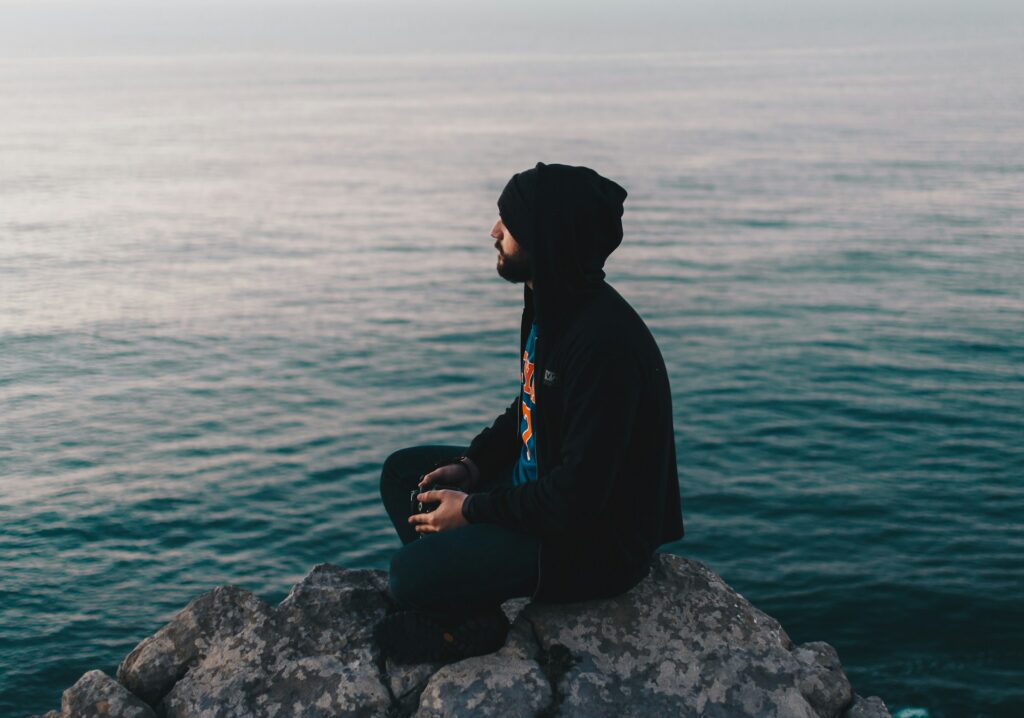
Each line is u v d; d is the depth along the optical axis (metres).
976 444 23.33
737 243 57.66
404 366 33.38
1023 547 17.58
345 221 72.06
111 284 49.78
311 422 27.23
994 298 40.69
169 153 124.19
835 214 67.69
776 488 20.66
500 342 36.53
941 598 15.67
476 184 92.62
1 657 14.88
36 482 22.70
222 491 21.72
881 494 20.23
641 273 49.16
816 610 15.47
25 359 35.12
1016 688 13.31
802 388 28.62
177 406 29.03
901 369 30.45
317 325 39.94
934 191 77.62
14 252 59.94
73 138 142.12
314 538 19.12
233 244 63.25
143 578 17.53
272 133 148.38
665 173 93.25
